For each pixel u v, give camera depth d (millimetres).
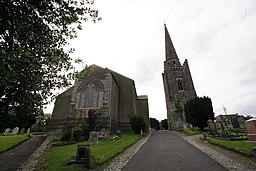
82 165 7859
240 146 10578
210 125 20516
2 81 4266
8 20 4316
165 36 63594
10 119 5551
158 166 7609
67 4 5520
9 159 10164
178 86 52594
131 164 8211
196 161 8250
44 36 5480
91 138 14328
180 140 17531
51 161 9133
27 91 5438
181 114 46750
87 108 25344
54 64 6062
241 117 44469
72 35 6391
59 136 21938
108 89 26266
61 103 27969
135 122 25391
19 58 3871
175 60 57062
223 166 7230
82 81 27438
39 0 4879
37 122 32719
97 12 6273
